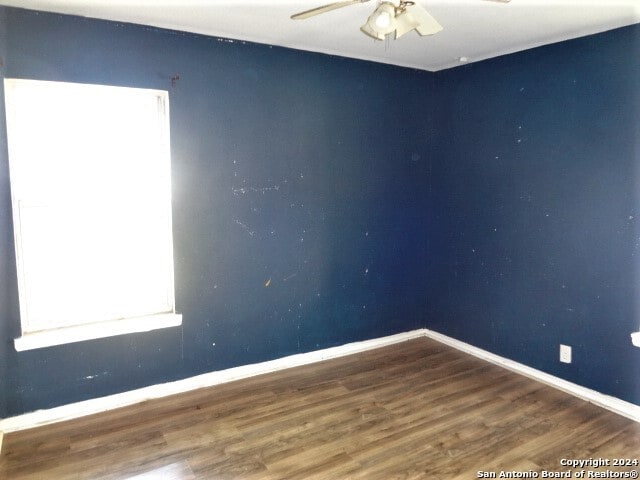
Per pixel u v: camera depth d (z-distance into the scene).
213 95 3.29
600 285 3.15
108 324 3.07
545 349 3.52
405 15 2.05
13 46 2.70
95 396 3.09
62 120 2.90
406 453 2.64
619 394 3.09
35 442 2.74
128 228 3.14
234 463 2.55
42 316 2.94
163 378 3.31
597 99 3.08
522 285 3.64
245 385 3.48
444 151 4.21
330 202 3.85
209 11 2.79
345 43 3.43
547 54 3.35
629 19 2.84
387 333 4.32
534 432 2.85
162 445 2.71
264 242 3.59
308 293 3.83
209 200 3.35
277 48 3.49
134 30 3.00
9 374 2.83
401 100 4.12
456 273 4.19
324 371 3.73
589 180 3.16
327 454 2.63
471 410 3.11
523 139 3.54
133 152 3.11
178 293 3.30
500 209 3.76
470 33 3.15
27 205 2.82
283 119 3.57
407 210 4.29
